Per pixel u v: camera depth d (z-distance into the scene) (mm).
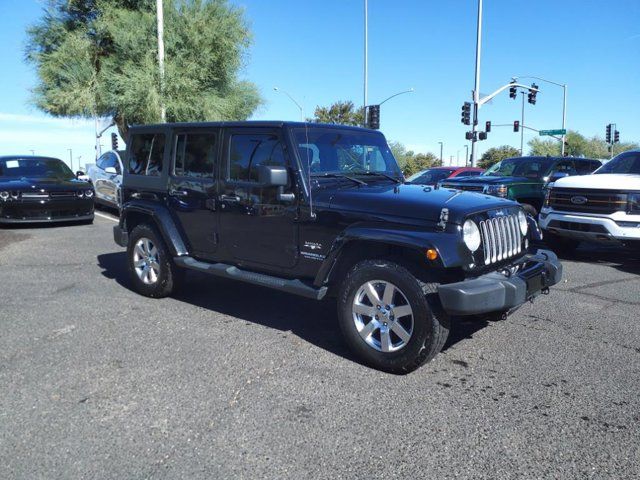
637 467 2873
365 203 4266
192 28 18828
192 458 2945
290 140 4660
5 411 3457
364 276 4133
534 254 4805
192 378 3967
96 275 7367
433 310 3846
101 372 4062
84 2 19938
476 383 3918
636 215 7633
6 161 13094
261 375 4027
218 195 5273
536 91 29719
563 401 3643
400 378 3996
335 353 4496
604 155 60375
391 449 3035
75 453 2988
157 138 6055
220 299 6168
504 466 2877
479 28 26281
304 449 3033
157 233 5992
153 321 5320
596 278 7410
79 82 19188
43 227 12234
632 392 3785
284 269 4840
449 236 3848
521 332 5066
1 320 5301
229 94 20812
